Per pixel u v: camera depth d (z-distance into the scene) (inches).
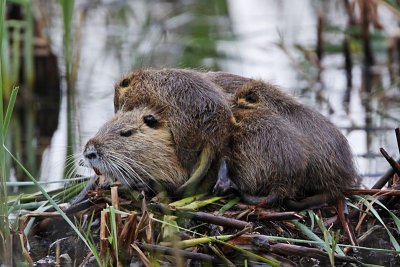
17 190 855.7
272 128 695.7
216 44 1397.6
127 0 1556.3
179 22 1505.9
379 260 656.4
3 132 665.6
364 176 850.8
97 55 1378.0
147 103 717.3
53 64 1249.4
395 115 1101.7
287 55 1295.5
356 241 667.4
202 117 700.0
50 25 1390.3
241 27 1488.7
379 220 679.1
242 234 637.3
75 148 970.1
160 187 713.0
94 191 700.7
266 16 1545.3
